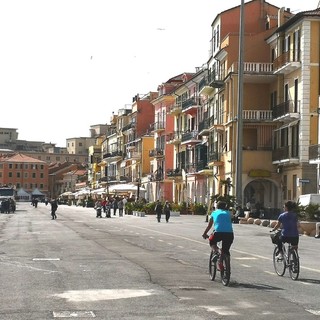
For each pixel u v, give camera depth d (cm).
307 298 1523
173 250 2892
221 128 7544
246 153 6906
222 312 1327
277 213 6369
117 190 9950
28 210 11056
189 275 1945
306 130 6116
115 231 4503
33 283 1742
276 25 7444
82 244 3222
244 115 6912
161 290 1627
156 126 11912
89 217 7638
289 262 1903
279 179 6850
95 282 1769
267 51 7275
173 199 10794
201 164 8631
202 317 1268
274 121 6769
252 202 7425
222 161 7550
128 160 14600
